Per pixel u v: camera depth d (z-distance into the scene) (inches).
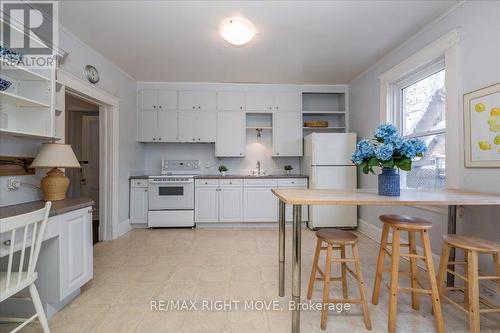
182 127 159.6
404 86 111.3
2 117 65.6
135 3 78.4
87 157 165.0
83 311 66.0
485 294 67.8
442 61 88.6
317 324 60.8
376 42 105.0
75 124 163.9
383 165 63.4
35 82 72.4
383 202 56.2
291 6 80.2
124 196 140.2
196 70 138.6
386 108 116.6
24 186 73.2
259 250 112.9
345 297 67.5
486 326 59.7
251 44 106.6
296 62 127.0
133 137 152.4
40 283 61.8
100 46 107.8
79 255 69.8
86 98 110.0
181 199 147.4
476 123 71.9
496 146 66.6
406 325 60.4
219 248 115.3
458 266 76.7
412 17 86.4
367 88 137.6
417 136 103.0
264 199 151.9
